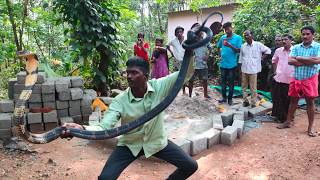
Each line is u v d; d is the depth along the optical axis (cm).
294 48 586
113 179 289
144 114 269
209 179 443
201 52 805
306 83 579
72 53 821
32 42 1081
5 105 582
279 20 983
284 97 656
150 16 2106
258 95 865
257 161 497
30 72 242
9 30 995
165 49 796
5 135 552
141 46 816
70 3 746
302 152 525
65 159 495
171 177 320
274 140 577
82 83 646
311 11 961
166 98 267
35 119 589
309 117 593
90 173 454
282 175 455
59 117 618
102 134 263
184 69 271
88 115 634
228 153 526
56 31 1148
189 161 306
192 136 541
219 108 744
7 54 923
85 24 752
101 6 791
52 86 603
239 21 1001
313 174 459
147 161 489
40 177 443
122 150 301
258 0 995
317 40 898
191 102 766
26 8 874
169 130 610
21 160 491
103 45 787
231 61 767
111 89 875
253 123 670
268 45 938
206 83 825
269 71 876
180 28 789
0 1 863
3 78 840
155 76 793
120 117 298
